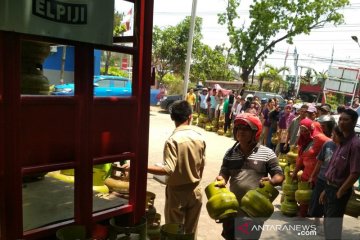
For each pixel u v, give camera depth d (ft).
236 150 10.85
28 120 7.70
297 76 155.74
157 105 82.48
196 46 104.68
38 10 7.37
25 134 7.66
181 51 102.89
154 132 44.68
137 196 10.09
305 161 19.29
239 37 102.68
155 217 12.21
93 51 8.64
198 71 107.55
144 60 9.80
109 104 9.20
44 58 10.53
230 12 102.12
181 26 103.60
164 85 105.50
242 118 10.50
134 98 9.74
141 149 10.00
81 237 8.46
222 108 53.72
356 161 13.67
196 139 11.94
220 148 40.55
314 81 150.82
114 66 51.55
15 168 7.47
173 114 12.32
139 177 10.07
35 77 10.12
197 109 63.46
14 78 7.32
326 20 96.89
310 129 19.71
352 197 15.94
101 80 41.34
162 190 21.75
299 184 18.65
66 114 8.36
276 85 144.97
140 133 9.93
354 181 13.80
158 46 103.71
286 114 35.55
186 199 12.04
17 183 7.52
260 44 101.09
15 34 7.27
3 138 7.32
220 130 52.80
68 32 7.91
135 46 9.70
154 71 10.44
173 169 11.35
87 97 8.60
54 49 15.84
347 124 14.10
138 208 10.13
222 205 8.48
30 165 7.80
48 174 12.54
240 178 10.51
